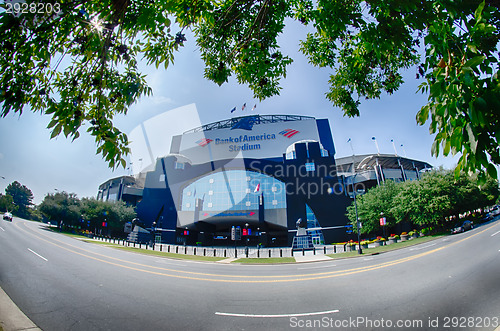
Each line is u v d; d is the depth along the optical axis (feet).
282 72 14.56
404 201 111.34
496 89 5.17
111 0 7.88
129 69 11.00
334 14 10.39
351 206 145.69
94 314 18.21
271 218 161.58
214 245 189.06
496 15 6.77
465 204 114.32
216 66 15.14
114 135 8.54
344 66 17.52
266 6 11.28
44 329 15.05
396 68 15.90
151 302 21.79
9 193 291.99
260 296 24.04
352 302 20.70
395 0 7.43
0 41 7.06
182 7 10.64
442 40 6.54
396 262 42.14
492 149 5.42
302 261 58.70
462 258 39.34
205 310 19.77
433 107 6.29
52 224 229.66
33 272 31.65
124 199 238.27
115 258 54.24
